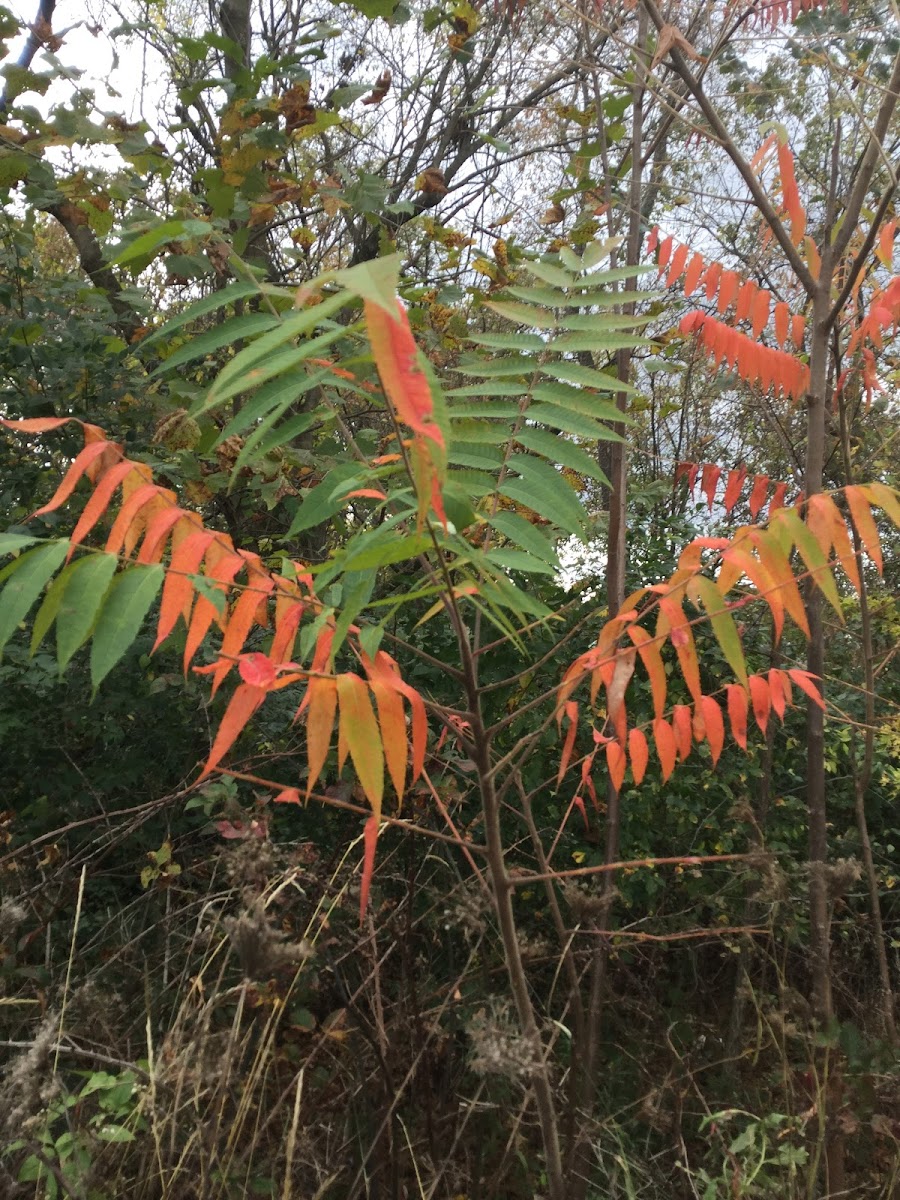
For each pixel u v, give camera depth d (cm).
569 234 343
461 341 358
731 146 226
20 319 364
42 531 333
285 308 160
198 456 354
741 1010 274
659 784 340
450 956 264
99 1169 181
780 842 343
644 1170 224
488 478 144
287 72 311
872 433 397
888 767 368
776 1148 208
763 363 219
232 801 218
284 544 421
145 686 333
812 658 238
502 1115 234
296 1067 217
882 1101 223
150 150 338
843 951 308
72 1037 213
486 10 441
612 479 264
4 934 199
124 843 324
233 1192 190
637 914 350
